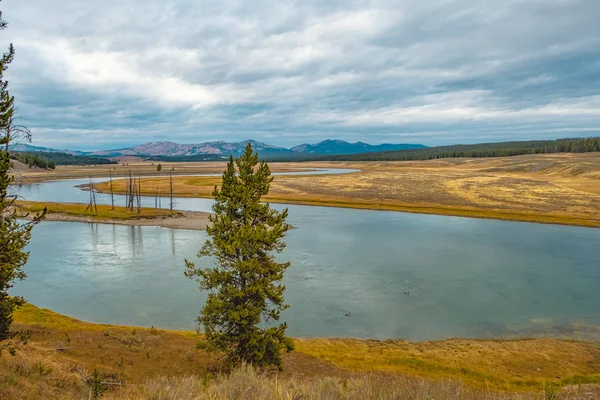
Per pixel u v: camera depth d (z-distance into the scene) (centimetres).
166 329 3212
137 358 2384
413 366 2583
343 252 5512
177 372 2191
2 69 1485
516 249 5694
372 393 1134
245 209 2262
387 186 12975
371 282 4275
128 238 6550
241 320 2078
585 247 5812
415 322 3344
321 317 3431
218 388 1191
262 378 1370
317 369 2436
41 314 3300
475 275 4516
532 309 3594
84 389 1394
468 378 2416
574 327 3244
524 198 10069
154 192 12469
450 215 8719
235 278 2248
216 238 2242
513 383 2358
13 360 1543
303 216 8656
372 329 3219
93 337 2750
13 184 1777
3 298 1555
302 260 5103
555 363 2652
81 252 5606
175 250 5716
